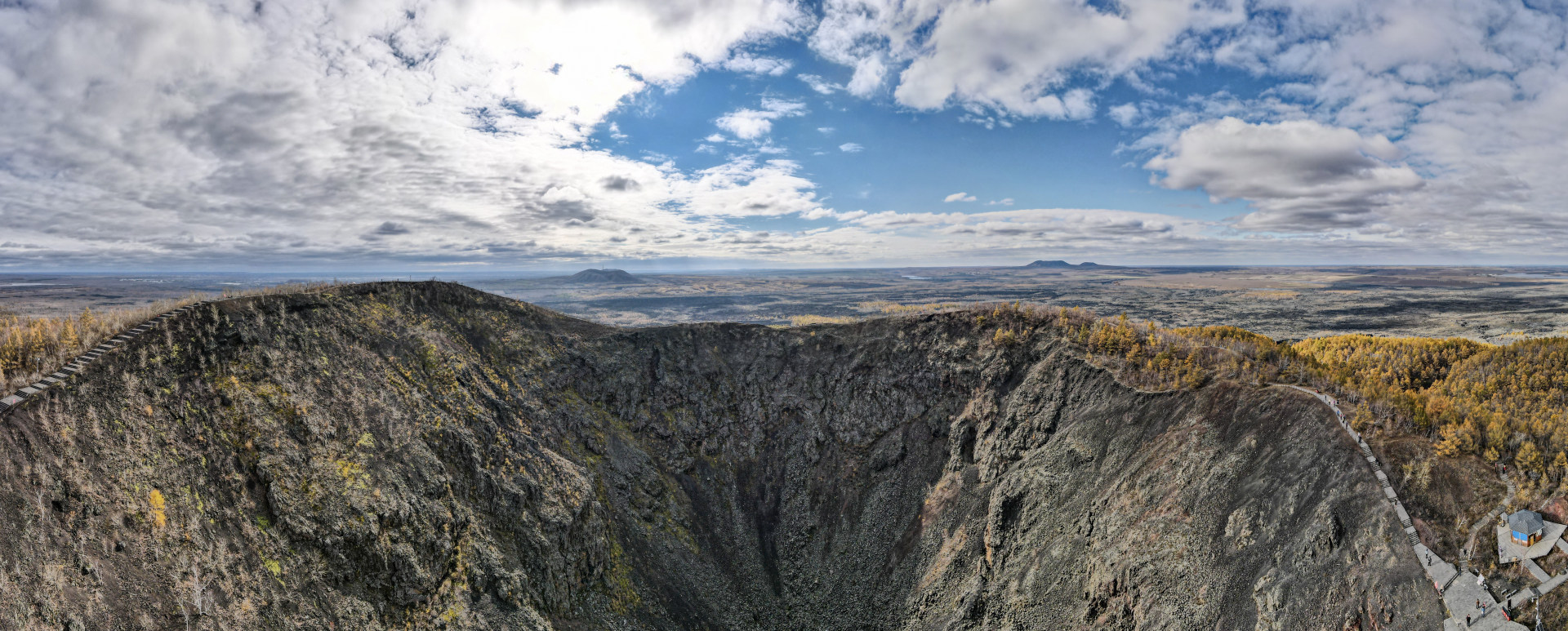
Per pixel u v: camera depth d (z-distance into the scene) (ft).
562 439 261.44
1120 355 272.92
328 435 174.81
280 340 194.70
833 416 318.86
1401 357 261.65
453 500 185.98
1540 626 119.03
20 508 117.08
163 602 122.31
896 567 260.21
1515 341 249.75
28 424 130.62
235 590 133.69
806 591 266.16
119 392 149.79
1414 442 166.50
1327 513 157.99
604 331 342.23
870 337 341.41
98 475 131.75
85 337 161.79
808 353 341.62
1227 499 182.50
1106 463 228.63
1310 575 151.33
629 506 258.78
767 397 330.13
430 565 168.86
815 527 289.33
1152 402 234.38
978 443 281.13
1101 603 187.11
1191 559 175.94
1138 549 188.44
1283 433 187.73
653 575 236.84
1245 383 217.15
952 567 241.55
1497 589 128.47
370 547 157.99
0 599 104.83
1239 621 156.35
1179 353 257.55
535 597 186.80
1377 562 143.64
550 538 201.98
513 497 201.46
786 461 312.71
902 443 301.02
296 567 146.41
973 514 254.06
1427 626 129.18
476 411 226.99
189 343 171.83
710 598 246.27
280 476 157.07
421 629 159.12
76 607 111.86
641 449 293.02
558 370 298.97
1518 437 157.69
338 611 146.51
